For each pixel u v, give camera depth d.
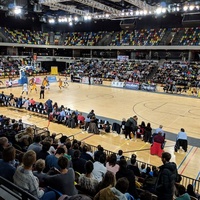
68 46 45.50
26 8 31.12
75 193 3.53
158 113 17.38
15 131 8.03
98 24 46.12
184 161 9.89
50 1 21.72
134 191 4.62
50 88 27.75
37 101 19.95
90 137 12.36
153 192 5.16
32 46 43.62
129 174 4.68
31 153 3.26
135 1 21.92
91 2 22.42
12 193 2.83
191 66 33.56
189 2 23.91
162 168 4.65
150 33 40.72
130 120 12.28
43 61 45.59
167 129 13.93
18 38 43.56
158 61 37.50
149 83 29.36
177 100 22.48
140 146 11.35
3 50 42.94
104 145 11.33
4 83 30.25
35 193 3.17
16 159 5.10
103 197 2.87
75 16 32.06
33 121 14.70
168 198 4.39
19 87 27.61
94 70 39.00
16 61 41.28
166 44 36.94
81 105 19.03
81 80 33.81
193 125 14.80
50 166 4.72
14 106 18.14
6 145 5.00
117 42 42.44
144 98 23.02
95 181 3.95
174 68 34.28
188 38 36.31
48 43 46.38
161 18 39.66
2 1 28.61
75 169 5.42
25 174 3.17
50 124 14.30
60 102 19.89
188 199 4.30
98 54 46.47
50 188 3.45
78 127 13.90
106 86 30.75
